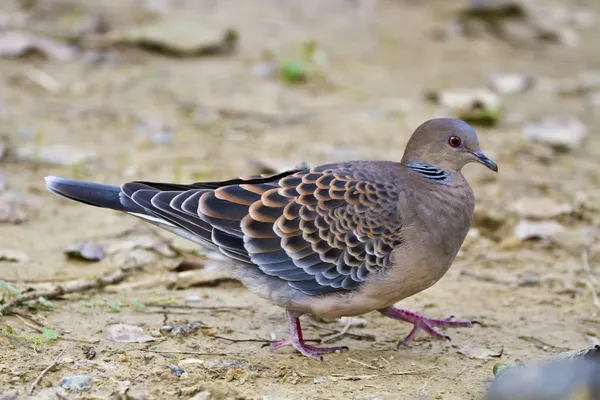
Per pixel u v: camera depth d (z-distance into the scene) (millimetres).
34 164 13594
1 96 15891
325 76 18109
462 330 9914
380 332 9883
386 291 8859
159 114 15852
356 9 22156
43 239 11430
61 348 8844
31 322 9344
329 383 8508
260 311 10164
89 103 16031
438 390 8430
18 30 18422
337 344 9500
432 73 19016
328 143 15164
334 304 8930
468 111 16500
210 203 8906
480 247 12219
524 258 11945
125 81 17062
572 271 11594
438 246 8812
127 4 20516
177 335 9312
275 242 8812
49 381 8211
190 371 8555
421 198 8922
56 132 14766
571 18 23359
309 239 8789
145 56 18234
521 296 10859
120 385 8180
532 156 15234
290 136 15398
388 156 14695
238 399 7988
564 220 13008
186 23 19062
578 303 10727
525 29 21781
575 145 15758
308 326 9914
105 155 14156
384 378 8680
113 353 8820
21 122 15008
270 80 17766
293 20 21062
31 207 12125
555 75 19469
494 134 16188
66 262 10883
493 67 19672
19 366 8430
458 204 9047
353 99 17266
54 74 17016
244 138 15203
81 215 12266
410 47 20391
